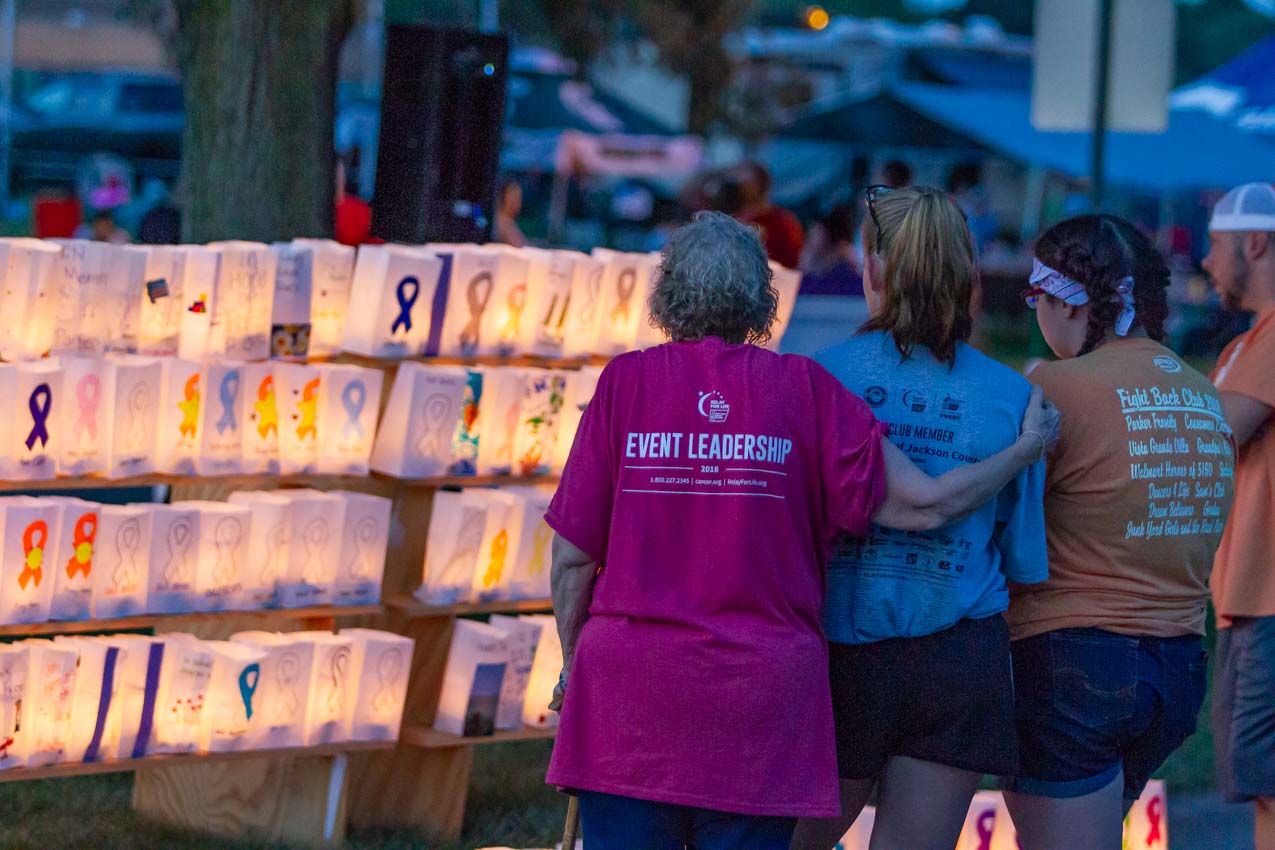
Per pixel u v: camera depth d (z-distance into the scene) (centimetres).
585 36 3569
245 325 704
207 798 754
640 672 430
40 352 659
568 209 3884
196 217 980
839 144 3125
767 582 434
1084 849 499
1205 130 3067
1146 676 495
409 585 757
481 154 810
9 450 632
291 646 695
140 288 686
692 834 446
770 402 440
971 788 475
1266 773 605
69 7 3925
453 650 750
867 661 465
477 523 740
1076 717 492
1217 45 6519
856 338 485
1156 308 521
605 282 791
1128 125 1027
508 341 768
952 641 463
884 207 480
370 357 730
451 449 738
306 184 981
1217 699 627
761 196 1352
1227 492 516
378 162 813
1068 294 516
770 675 427
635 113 3406
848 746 469
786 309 870
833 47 4066
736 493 434
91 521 649
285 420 708
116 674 661
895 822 474
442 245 773
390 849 733
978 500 450
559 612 457
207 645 688
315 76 981
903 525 446
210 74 969
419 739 741
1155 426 497
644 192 4134
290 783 738
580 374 779
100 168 3634
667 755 429
